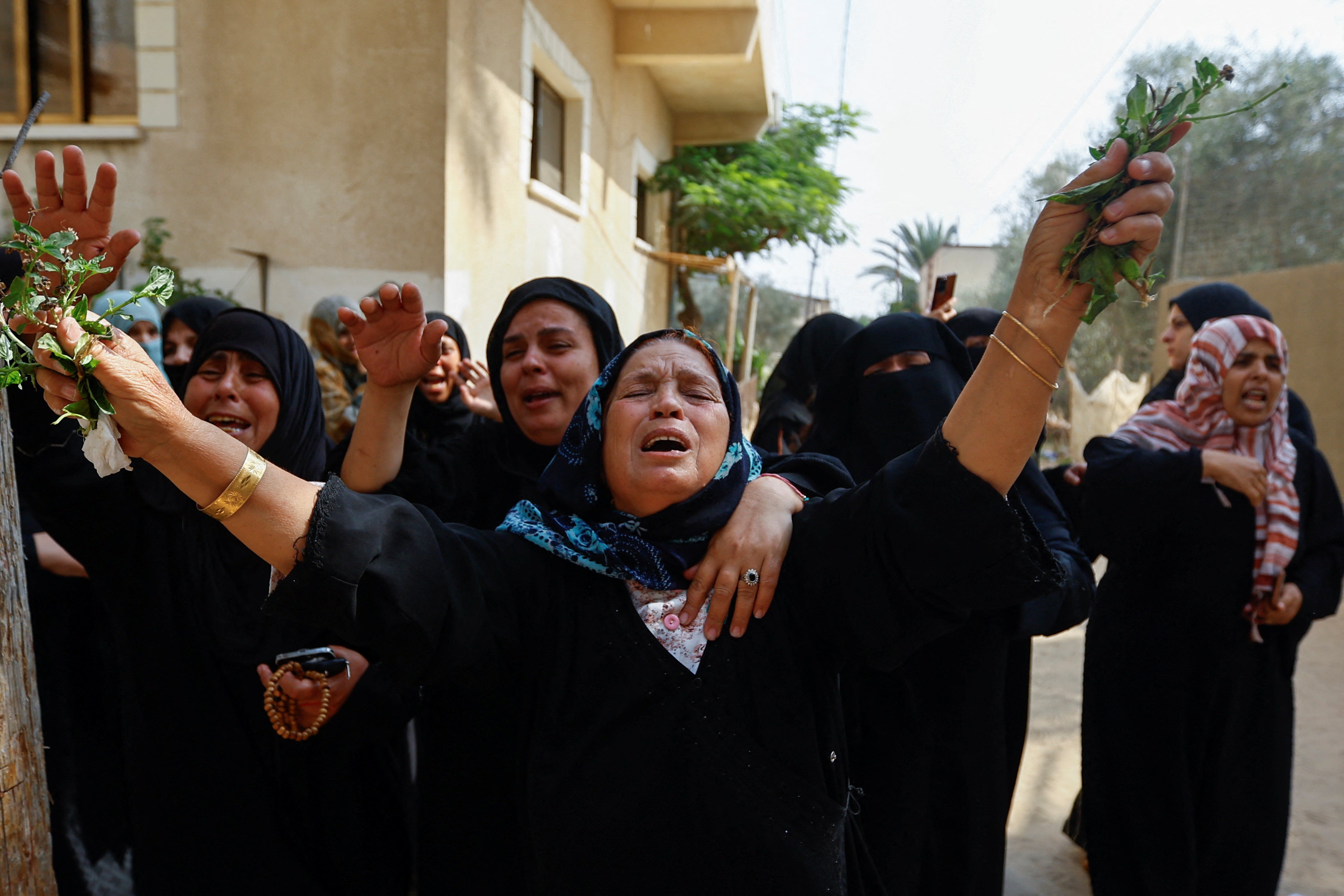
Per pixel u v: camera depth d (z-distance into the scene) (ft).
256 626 6.72
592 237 28.78
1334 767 13.12
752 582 4.45
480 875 5.25
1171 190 3.57
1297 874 10.27
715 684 4.29
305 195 18.06
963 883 7.20
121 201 18.31
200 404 7.44
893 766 7.11
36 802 4.77
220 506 3.81
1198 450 8.58
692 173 41.78
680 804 4.16
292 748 6.73
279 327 7.69
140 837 6.84
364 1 17.69
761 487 4.94
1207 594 8.46
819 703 4.51
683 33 30.89
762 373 52.24
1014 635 6.76
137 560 6.83
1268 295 34.65
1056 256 3.72
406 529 4.16
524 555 4.74
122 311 3.78
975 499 3.82
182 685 6.70
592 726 4.30
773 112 44.37
